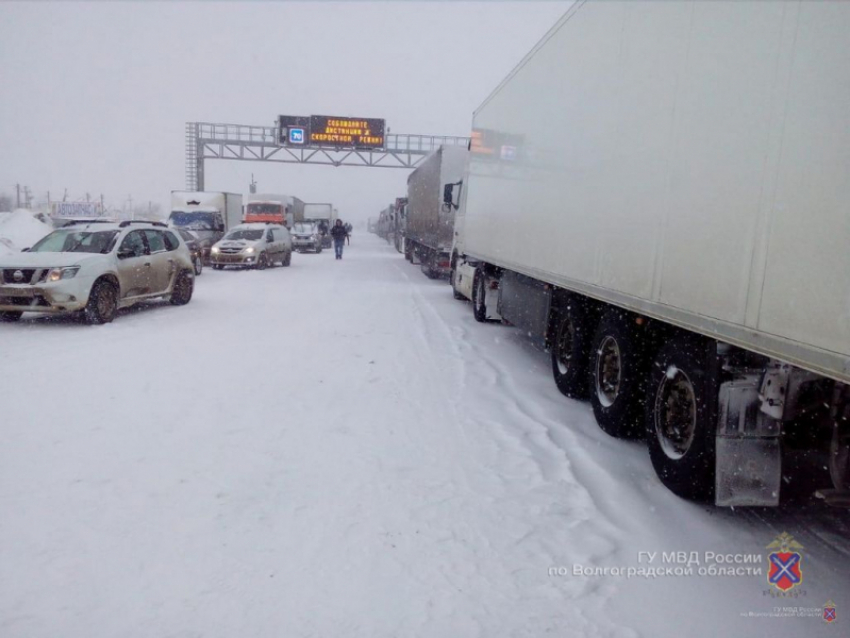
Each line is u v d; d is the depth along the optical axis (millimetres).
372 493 4414
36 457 4859
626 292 4973
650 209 4559
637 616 3154
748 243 3371
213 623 2971
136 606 3076
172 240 13758
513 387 7492
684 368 4312
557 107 6879
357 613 3080
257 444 5277
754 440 3951
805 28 2953
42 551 3533
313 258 35094
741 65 3473
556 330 7473
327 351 9164
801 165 2959
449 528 3955
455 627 3000
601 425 5934
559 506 4309
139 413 5996
